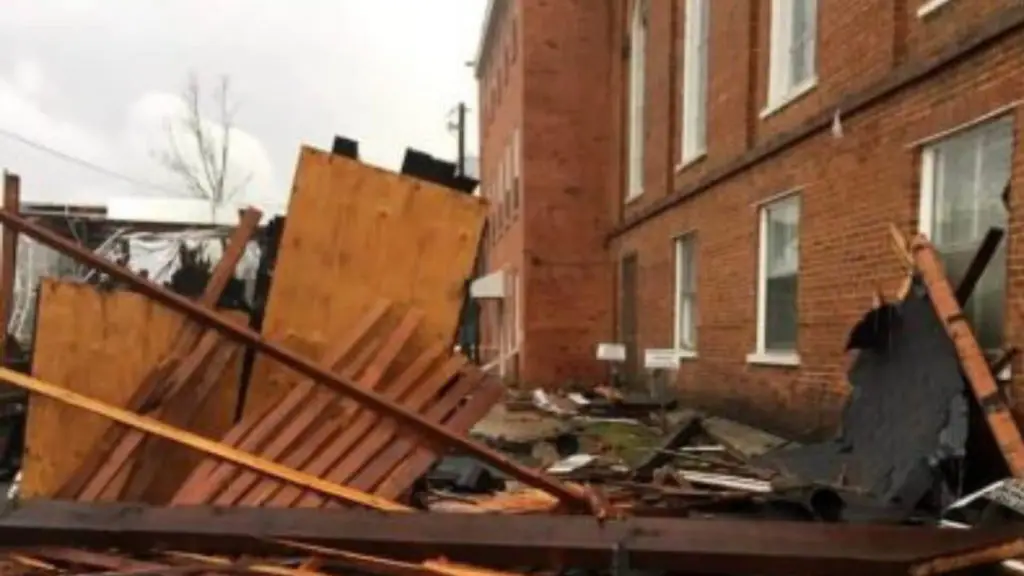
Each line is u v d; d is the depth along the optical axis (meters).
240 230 5.24
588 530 3.79
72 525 3.87
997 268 5.77
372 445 4.51
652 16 14.39
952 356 4.90
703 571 3.58
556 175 17.81
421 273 5.05
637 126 15.79
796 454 6.21
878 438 5.50
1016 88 5.42
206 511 4.01
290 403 4.65
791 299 9.07
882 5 7.10
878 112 7.12
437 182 5.44
